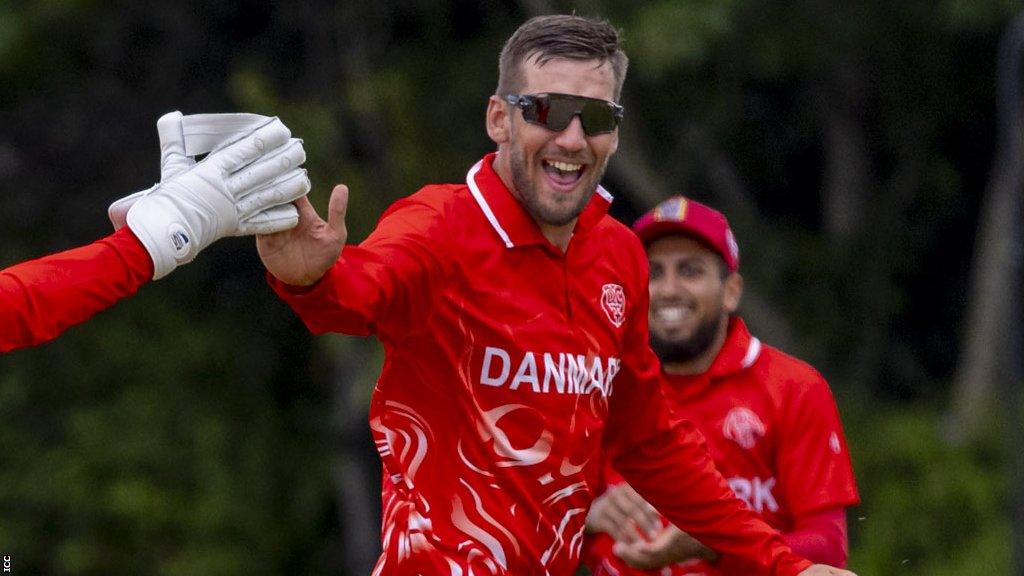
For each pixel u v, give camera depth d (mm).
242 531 54344
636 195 51344
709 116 50938
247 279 56844
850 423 50531
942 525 47312
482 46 50750
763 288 52344
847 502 18984
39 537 53812
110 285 11656
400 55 51750
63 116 53406
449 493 14172
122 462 53906
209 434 54688
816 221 56719
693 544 18312
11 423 55000
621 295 14977
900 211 54906
